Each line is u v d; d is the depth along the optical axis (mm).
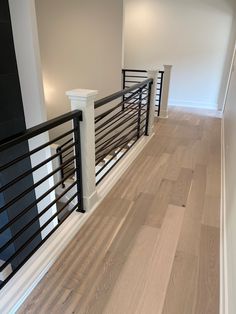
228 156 2564
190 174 2680
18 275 1400
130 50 5738
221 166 2883
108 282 1433
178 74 5609
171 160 3006
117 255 1613
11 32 2213
